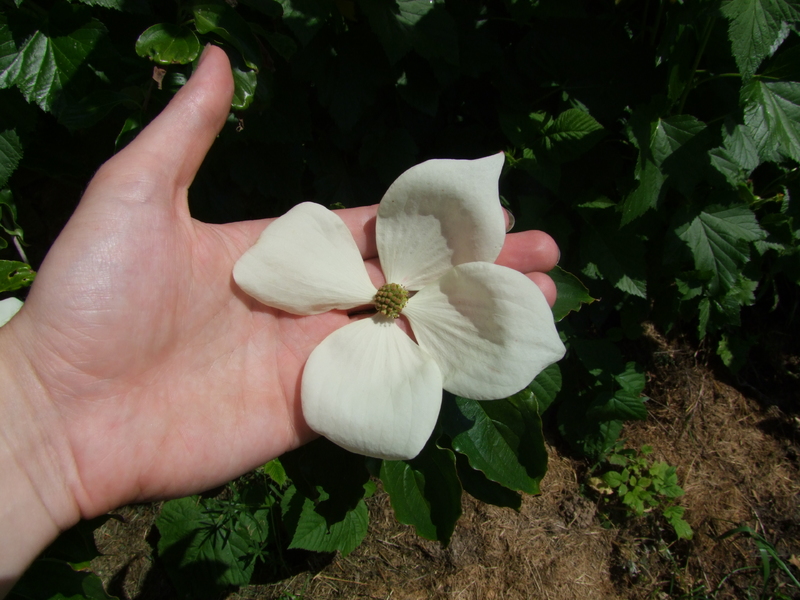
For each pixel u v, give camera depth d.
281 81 0.24
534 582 0.34
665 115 0.25
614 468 0.38
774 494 0.37
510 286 0.19
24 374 0.17
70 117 0.19
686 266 0.32
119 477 0.18
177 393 0.19
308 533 0.30
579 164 0.28
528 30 0.28
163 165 0.18
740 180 0.29
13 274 0.21
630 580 0.35
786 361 0.41
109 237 0.18
